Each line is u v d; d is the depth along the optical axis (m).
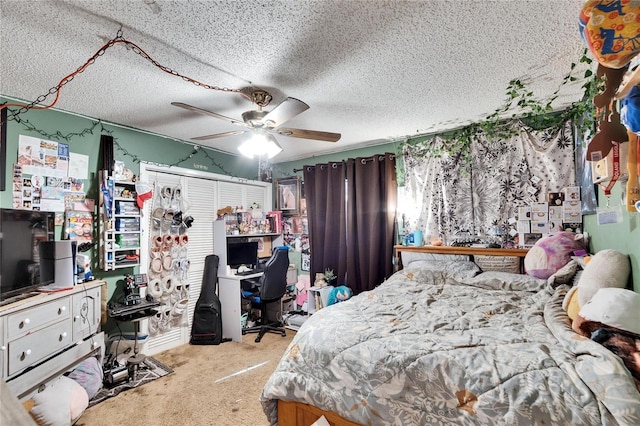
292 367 1.62
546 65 1.93
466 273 2.66
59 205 2.57
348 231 3.75
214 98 2.37
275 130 2.34
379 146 3.72
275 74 2.00
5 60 1.82
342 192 3.85
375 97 2.38
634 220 1.48
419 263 3.00
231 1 1.34
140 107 2.56
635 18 0.90
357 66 1.91
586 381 1.04
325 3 1.36
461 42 1.67
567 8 1.40
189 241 3.58
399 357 1.36
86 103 2.47
